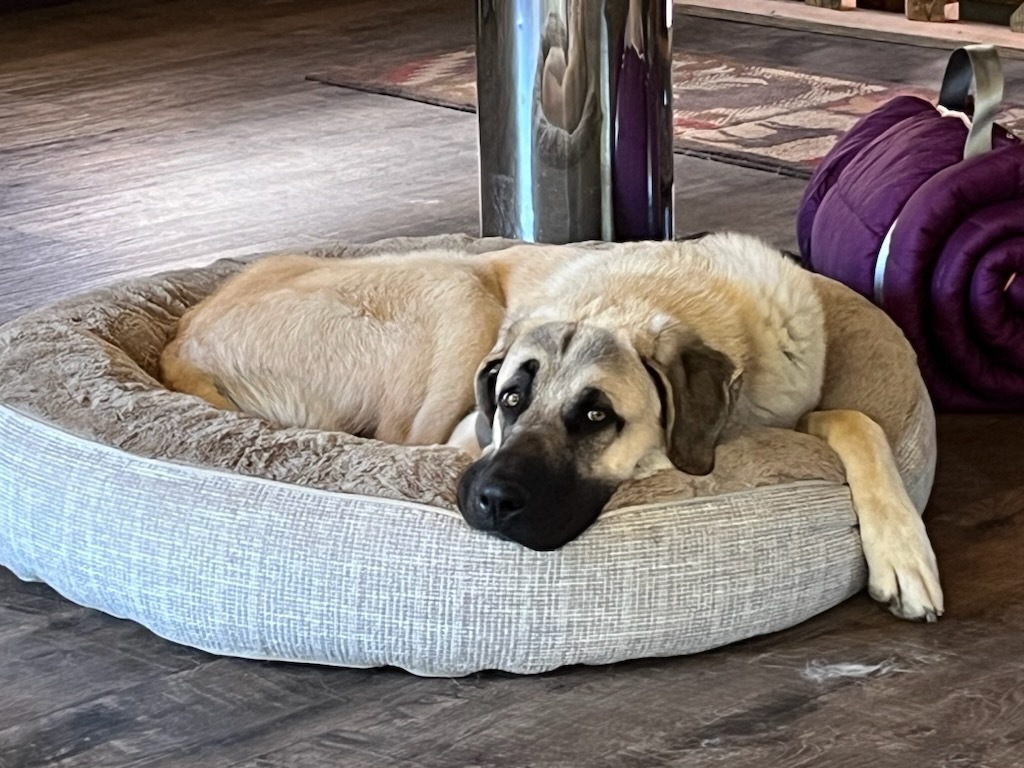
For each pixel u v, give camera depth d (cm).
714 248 262
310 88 591
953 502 271
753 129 498
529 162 348
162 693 233
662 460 238
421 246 320
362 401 273
